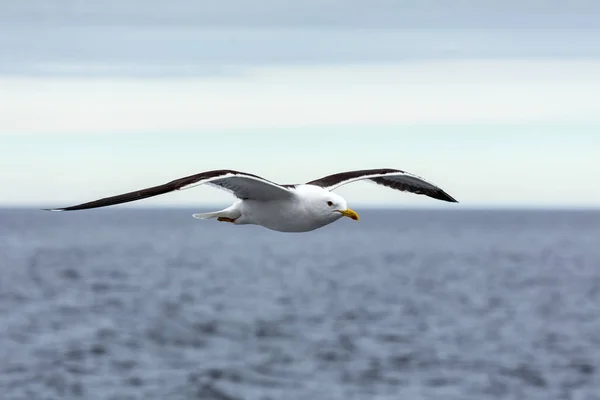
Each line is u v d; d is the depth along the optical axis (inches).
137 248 4702.3
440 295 2315.5
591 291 2413.9
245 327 1657.2
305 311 1925.4
